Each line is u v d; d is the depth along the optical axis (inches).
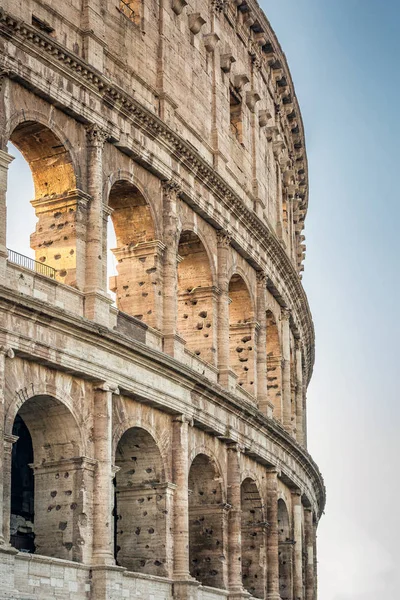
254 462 3238.2
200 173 2989.7
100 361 2440.9
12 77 2342.5
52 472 2412.6
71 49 2568.9
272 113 3939.5
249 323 3366.1
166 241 2827.3
